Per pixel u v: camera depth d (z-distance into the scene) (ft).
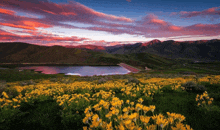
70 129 11.41
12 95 22.86
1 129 11.42
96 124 6.53
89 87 25.59
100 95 20.88
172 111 13.98
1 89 24.06
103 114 11.71
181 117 6.44
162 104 16.51
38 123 12.64
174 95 21.38
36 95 21.15
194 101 17.12
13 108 15.42
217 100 16.98
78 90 27.58
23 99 18.90
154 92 22.66
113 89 26.91
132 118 6.36
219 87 24.94
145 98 19.26
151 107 7.39
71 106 15.07
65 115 13.30
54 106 17.54
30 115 14.65
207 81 31.73
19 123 12.65
